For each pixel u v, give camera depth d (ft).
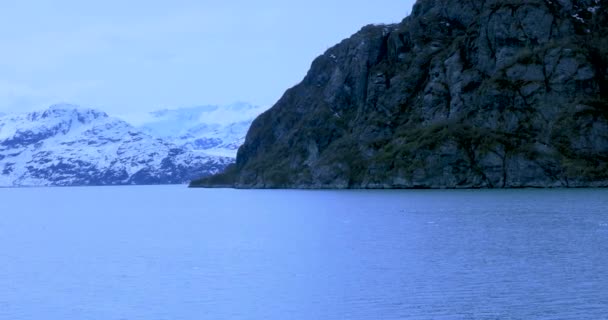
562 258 216.13
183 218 459.73
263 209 517.55
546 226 304.50
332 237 294.87
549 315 150.30
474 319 149.38
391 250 245.65
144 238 321.32
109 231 370.73
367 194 649.61
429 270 202.18
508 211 386.93
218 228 364.17
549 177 649.20
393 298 168.66
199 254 253.24
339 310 159.43
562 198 483.51
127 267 226.58
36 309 168.55
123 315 160.76
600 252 225.97
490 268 202.28
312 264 219.20
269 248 264.11
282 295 175.22
